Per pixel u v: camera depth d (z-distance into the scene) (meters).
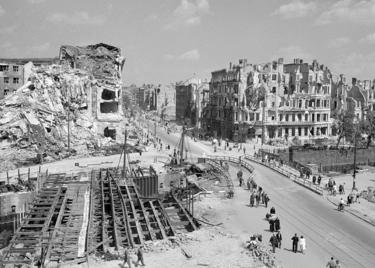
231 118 144.62
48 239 44.12
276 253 43.50
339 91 170.38
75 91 105.44
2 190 58.97
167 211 59.44
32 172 72.75
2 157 80.25
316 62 150.62
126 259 37.91
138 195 61.94
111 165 83.06
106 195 62.56
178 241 45.59
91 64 117.50
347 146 131.00
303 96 145.88
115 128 113.25
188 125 184.75
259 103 139.00
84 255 40.72
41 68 105.31
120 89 119.69
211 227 51.56
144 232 48.56
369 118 147.25
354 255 43.53
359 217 57.06
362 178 93.00
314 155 114.06
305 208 61.31
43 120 93.06
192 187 73.44
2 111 89.88
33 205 55.97
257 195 63.28
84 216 52.31
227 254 41.94
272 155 105.88
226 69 153.62
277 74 144.50
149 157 95.62
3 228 55.75
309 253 43.75
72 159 88.00
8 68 111.94
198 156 105.38
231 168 93.00
